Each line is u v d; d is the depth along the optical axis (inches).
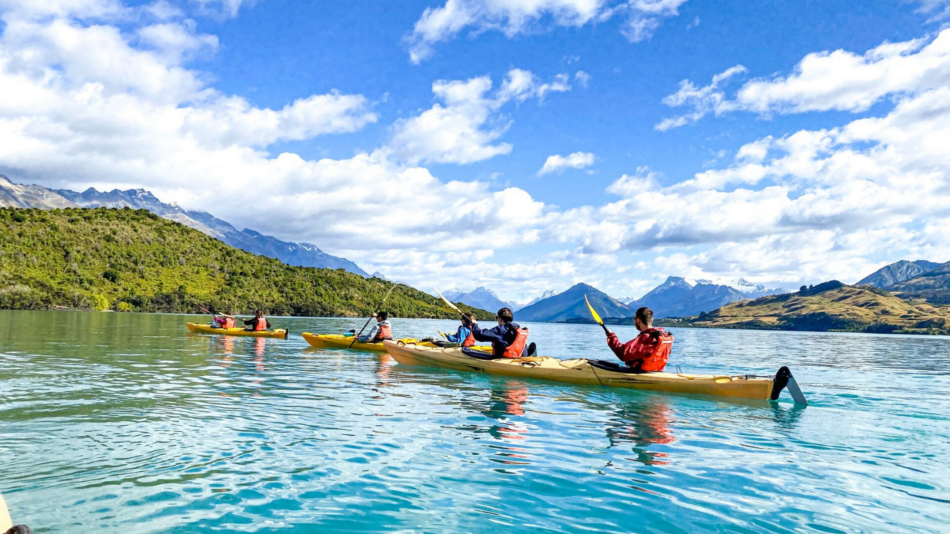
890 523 170.7
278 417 319.6
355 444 259.9
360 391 426.3
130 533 152.7
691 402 393.1
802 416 350.3
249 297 5073.8
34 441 252.4
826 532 163.0
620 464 232.5
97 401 357.1
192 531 155.2
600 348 1138.0
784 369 395.2
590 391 436.8
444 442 266.7
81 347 778.2
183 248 5846.5
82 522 160.1
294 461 229.3
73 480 198.1
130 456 230.8
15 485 191.2
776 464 236.1
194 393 401.1
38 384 424.2
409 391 429.1
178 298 4500.5
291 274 6136.8
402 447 255.8
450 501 184.9
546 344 1306.6
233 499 182.5
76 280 4247.0
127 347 796.6
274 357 695.1
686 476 217.0
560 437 281.3
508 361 522.0
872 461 242.4
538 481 207.8
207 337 1055.6
